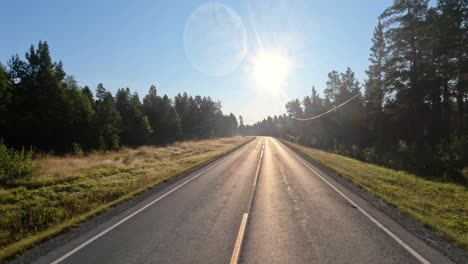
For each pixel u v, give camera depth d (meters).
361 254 5.83
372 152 33.72
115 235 6.95
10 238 7.18
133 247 6.18
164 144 62.22
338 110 65.19
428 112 36.75
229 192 12.43
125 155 32.00
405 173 21.02
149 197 11.40
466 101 38.84
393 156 29.86
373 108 49.03
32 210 9.28
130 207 9.76
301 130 99.75
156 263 5.40
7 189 12.37
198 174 18.14
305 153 36.38
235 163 24.91
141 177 16.48
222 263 5.39
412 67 32.94
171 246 6.22
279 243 6.41
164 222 8.01
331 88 72.38
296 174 18.30
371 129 53.00
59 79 40.94
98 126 45.94
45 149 37.12
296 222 8.03
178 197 11.38
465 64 28.50
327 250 6.02
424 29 29.48
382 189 13.54
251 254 5.80
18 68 38.03
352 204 10.30
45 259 5.63
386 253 5.89
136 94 74.56
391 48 33.25
